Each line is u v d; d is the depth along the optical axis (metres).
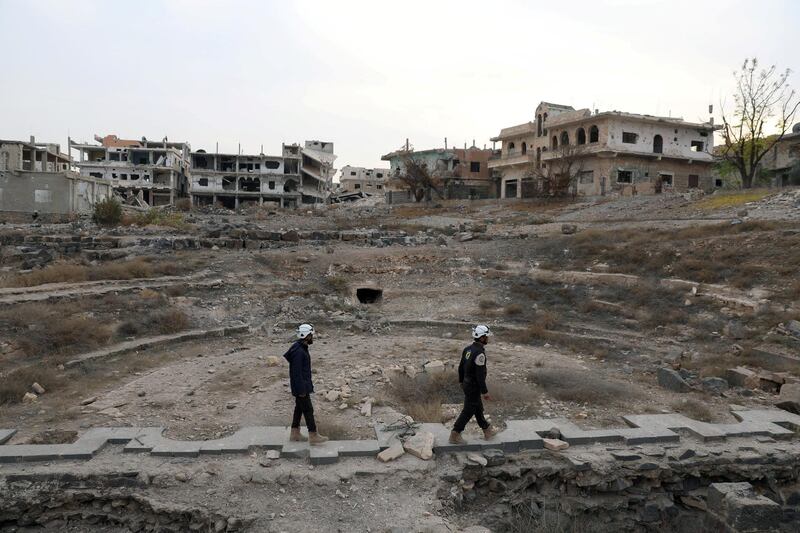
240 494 7.60
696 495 8.85
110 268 20.61
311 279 22.92
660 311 17.92
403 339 16.59
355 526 7.07
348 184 104.12
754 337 14.98
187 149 82.25
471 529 7.32
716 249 21.80
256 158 74.62
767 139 47.75
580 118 50.53
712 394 11.73
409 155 67.19
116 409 10.33
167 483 7.76
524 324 18.31
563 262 24.34
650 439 9.33
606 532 8.41
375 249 28.11
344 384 11.97
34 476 7.73
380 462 8.37
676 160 51.75
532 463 8.70
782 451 9.16
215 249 27.20
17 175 43.84
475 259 25.92
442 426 9.68
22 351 13.00
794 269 18.16
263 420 9.91
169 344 15.41
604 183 49.12
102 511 7.57
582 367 13.91
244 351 15.11
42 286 18.22
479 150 67.81
